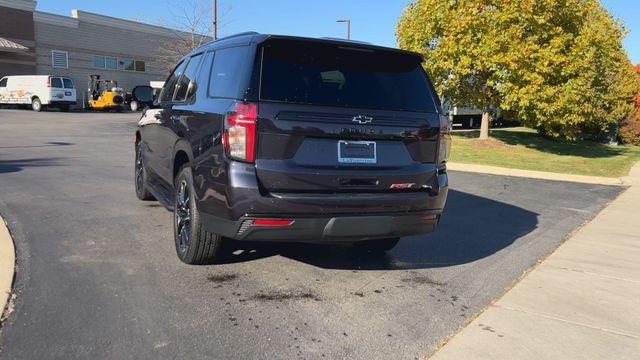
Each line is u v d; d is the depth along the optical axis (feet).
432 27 60.29
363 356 10.63
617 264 17.43
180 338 11.00
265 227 12.82
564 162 49.44
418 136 14.46
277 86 13.07
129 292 13.29
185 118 15.98
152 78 141.08
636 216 25.46
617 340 11.76
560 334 11.97
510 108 58.34
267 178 12.68
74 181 28.48
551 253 18.61
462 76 59.11
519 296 14.24
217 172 13.15
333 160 13.29
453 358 10.68
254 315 12.33
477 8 55.21
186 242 15.31
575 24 56.85
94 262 15.39
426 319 12.54
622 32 64.95
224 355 10.39
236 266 15.70
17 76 102.37
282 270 15.57
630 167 46.26
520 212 26.05
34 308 12.05
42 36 116.16
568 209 27.12
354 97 13.79
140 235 18.37
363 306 13.17
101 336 10.89
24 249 16.34
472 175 39.58
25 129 61.72
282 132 12.77
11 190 25.31
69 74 122.11
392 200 13.83
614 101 74.18
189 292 13.52
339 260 16.85
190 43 116.67
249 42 13.78
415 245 19.22
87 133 59.67
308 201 12.85
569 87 53.93
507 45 53.83
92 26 125.70
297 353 10.62
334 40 13.71
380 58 14.69
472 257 17.89
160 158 19.13
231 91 13.50
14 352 10.07
